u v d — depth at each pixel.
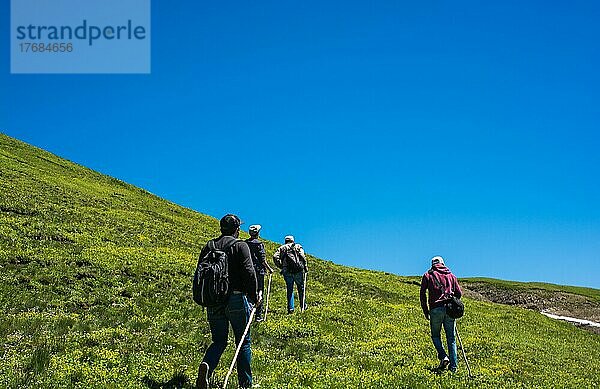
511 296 73.62
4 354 12.19
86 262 25.33
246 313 10.51
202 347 15.27
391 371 15.03
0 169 44.19
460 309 15.30
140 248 31.62
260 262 19.50
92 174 60.50
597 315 67.81
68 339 14.19
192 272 28.61
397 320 26.64
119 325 17.14
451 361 15.49
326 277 38.72
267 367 13.66
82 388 10.16
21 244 25.48
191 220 52.91
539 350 25.55
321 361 15.82
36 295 19.28
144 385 10.57
